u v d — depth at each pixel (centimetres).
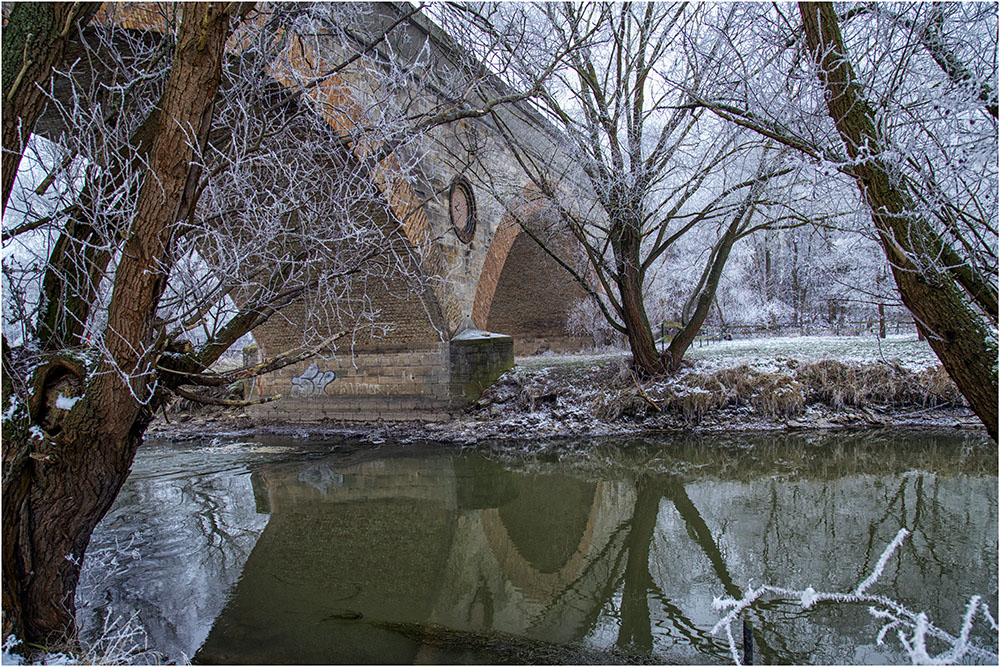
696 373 1440
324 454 1277
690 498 852
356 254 594
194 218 474
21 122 349
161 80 505
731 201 1297
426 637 477
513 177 1445
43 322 430
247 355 1853
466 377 1570
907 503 770
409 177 650
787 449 1135
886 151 364
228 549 702
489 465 1121
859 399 1334
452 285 1498
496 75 711
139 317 373
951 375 378
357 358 1666
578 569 633
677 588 564
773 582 557
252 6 434
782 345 1712
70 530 387
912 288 377
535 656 443
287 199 546
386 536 752
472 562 662
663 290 2208
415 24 809
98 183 412
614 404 1411
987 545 609
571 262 2008
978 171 387
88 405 374
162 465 1199
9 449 360
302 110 523
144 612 527
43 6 356
